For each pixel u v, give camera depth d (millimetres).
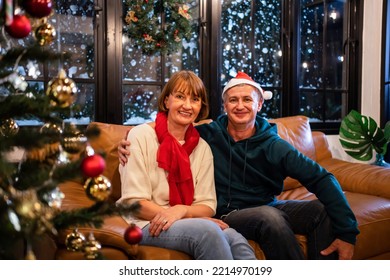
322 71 3484
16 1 809
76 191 1837
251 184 1865
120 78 2654
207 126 1955
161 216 1524
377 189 2354
